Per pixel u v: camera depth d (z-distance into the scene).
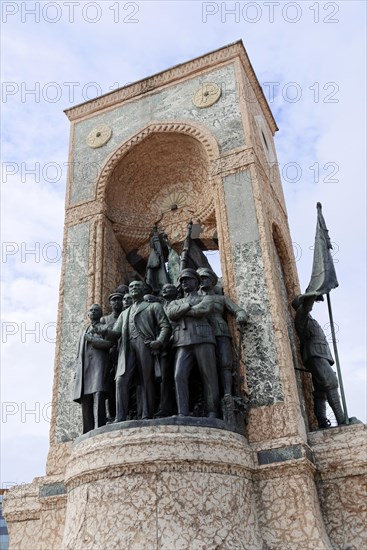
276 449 8.98
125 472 8.30
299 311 11.14
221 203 11.68
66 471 9.21
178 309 9.79
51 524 9.96
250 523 8.42
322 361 10.83
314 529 8.27
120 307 11.17
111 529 7.97
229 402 9.30
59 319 12.15
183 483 8.19
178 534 7.80
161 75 14.15
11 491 10.87
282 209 13.91
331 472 9.20
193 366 9.77
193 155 13.54
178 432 8.57
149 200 14.37
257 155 12.27
